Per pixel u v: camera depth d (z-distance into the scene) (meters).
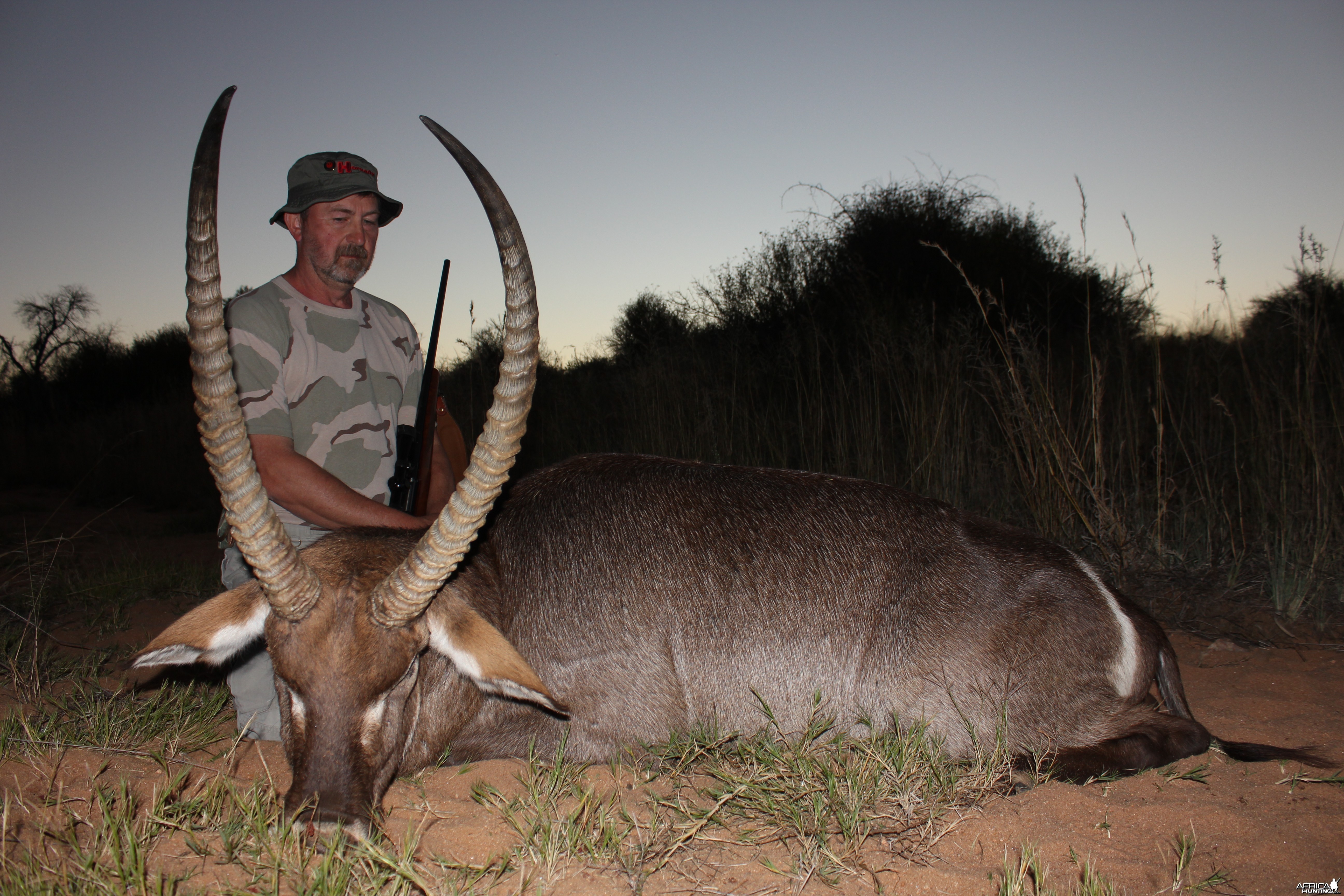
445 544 2.20
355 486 3.68
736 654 3.10
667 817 2.67
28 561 5.76
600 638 3.05
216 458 2.09
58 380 22.20
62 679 3.98
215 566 6.91
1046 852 2.49
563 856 2.41
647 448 8.61
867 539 3.25
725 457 8.09
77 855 2.24
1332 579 5.07
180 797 2.65
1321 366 6.13
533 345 2.20
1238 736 3.38
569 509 3.24
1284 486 5.29
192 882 2.24
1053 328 10.84
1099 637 3.20
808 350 8.91
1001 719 3.08
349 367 3.70
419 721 2.84
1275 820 2.65
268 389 3.38
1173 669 3.32
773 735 3.09
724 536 3.21
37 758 2.89
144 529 9.73
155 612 5.52
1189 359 7.27
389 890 2.17
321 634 2.24
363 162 3.67
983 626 3.15
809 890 2.32
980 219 13.58
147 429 13.92
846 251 13.01
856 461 7.40
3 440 14.95
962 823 2.63
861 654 3.13
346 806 2.14
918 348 7.20
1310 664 4.20
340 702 2.21
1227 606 5.15
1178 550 5.88
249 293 3.54
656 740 3.07
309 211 3.59
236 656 3.12
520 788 2.83
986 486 6.78
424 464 3.67
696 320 12.16
